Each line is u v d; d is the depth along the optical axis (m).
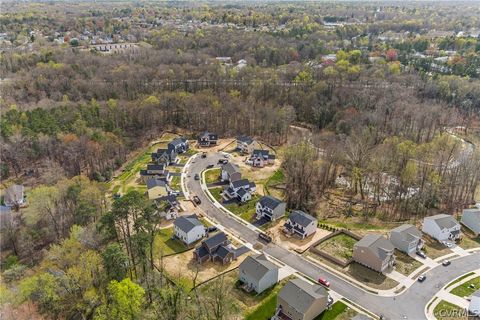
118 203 70.44
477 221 86.31
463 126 148.25
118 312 56.62
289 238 85.06
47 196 85.50
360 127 130.00
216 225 90.12
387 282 71.25
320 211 98.75
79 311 61.84
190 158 126.69
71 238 73.25
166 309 59.66
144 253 68.50
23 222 87.81
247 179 108.75
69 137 115.69
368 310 64.75
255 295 68.25
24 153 114.06
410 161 109.31
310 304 61.25
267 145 137.38
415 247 79.50
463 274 73.06
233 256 77.69
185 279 71.50
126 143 130.50
